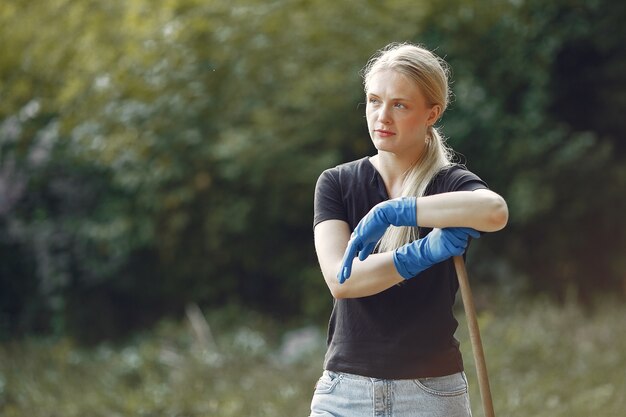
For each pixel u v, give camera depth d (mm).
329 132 10281
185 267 10602
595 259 10516
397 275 2758
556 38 10312
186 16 9461
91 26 9688
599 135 10922
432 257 2729
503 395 6426
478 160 10695
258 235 10688
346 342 2928
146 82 9477
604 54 10617
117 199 10305
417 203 2732
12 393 7305
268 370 7586
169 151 9898
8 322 10203
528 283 10289
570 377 6949
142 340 9516
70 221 10203
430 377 2871
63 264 10109
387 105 2873
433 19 10281
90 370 7965
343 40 9898
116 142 9617
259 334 9258
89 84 9508
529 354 7484
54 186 10203
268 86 9930
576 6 10305
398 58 2881
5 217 10141
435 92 2887
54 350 8766
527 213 10117
